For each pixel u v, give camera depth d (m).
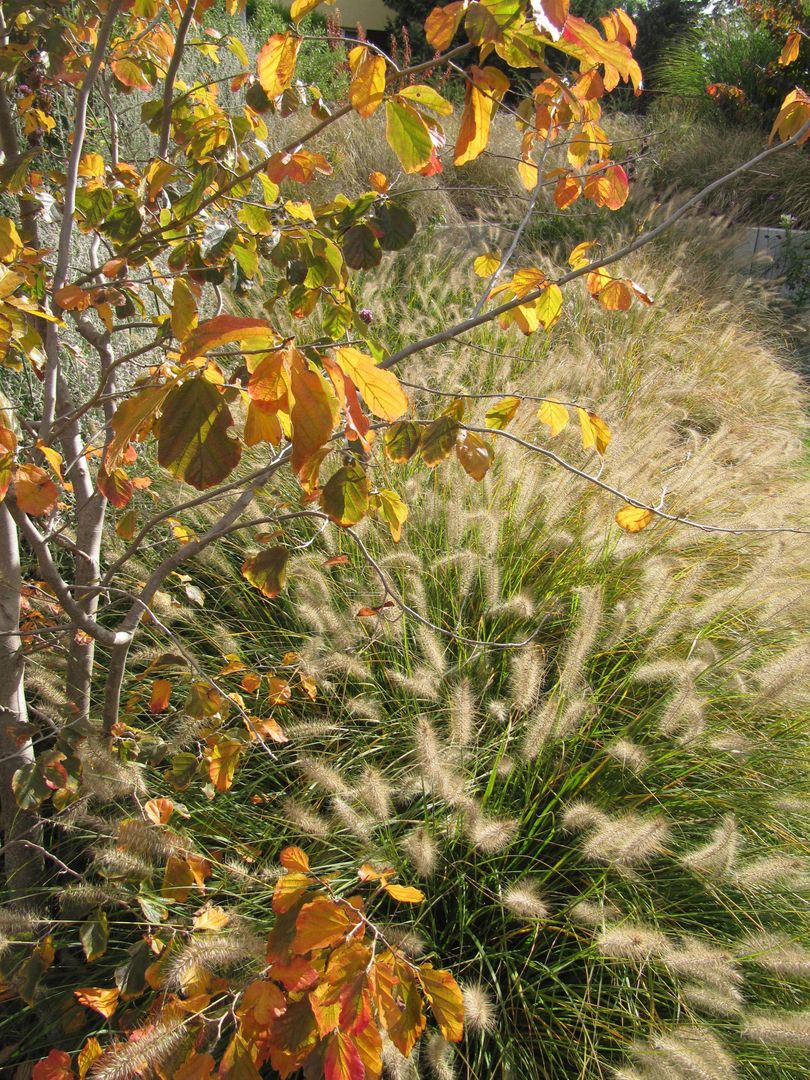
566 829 1.53
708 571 2.15
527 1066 1.31
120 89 1.60
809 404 3.86
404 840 1.47
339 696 1.83
